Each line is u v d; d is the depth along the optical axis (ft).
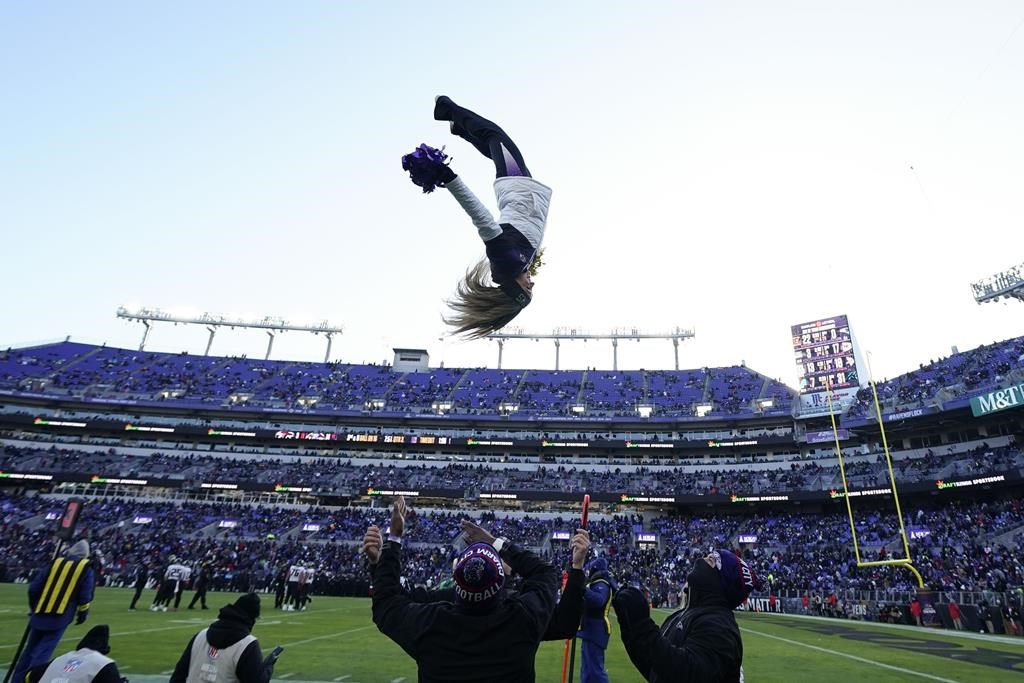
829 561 127.44
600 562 24.77
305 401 212.02
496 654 9.11
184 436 198.08
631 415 201.77
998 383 138.82
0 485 167.63
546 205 14.49
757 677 36.78
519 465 185.68
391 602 9.84
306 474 176.14
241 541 144.36
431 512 166.91
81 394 199.72
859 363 188.14
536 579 10.72
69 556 25.75
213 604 78.79
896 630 73.97
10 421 185.37
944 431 155.43
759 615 101.40
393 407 211.20
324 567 127.44
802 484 158.10
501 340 262.47
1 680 29.32
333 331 267.59
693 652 10.02
